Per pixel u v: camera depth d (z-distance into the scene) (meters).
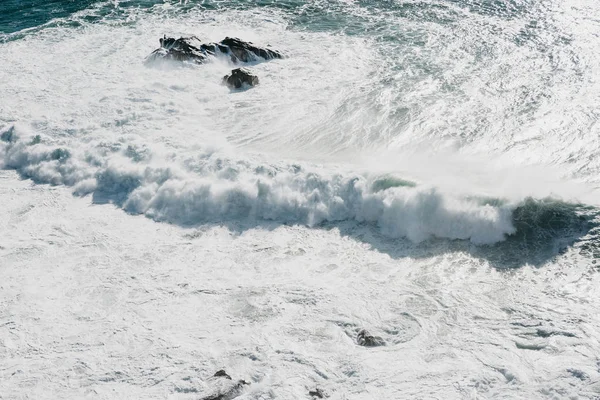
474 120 19.66
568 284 13.62
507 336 12.32
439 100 20.97
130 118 21.23
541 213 15.45
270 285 14.24
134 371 12.07
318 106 21.39
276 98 22.20
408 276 14.31
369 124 20.00
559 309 12.90
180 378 11.83
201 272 14.83
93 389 11.69
